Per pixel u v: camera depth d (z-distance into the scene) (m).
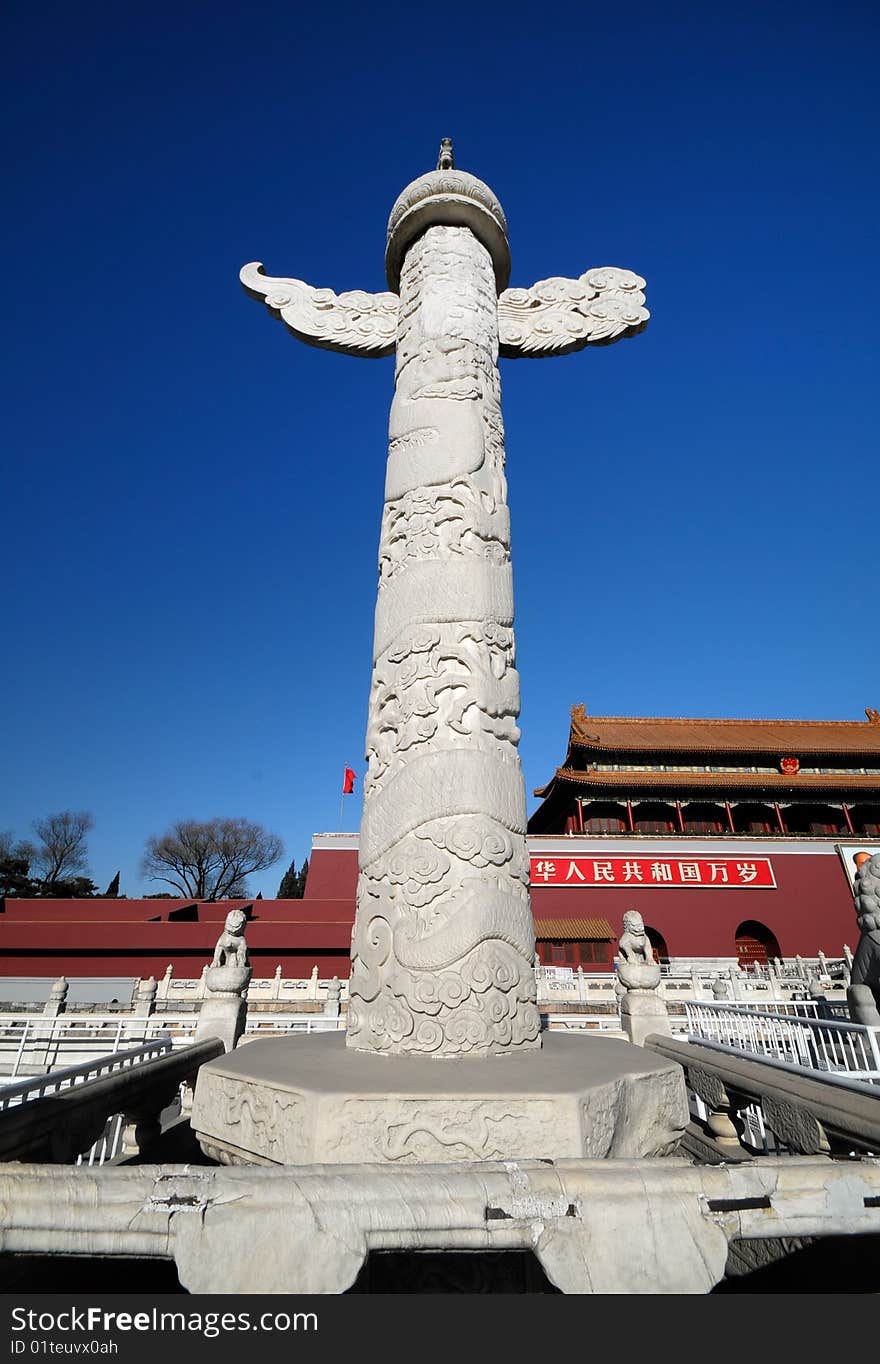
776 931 34.53
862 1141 4.06
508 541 6.48
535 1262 3.47
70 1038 14.43
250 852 62.72
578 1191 2.57
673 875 35.06
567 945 33.16
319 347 8.23
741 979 26.95
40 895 52.50
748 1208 2.61
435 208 7.49
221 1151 4.16
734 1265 5.07
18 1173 2.59
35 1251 2.48
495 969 4.74
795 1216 2.62
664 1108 4.40
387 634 5.98
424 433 6.59
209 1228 2.47
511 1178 2.61
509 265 8.20
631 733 44.84
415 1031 4.58
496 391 7.10
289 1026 14.07
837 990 24.12
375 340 8.04
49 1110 4.04
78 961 28.81
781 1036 10.11
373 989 4.88
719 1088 6.17
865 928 11.30
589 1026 15.24
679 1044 7.16
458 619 5.79
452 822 5.07
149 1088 5.42
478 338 7.08
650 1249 2.49
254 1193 2.53
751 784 38.88
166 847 61.41
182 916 34.03
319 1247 2.45
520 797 5.48
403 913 4.92
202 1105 4.41
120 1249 2.47
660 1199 2.58
